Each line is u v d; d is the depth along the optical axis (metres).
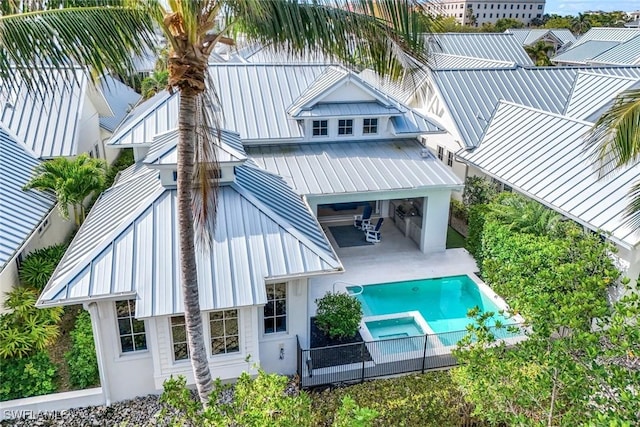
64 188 19.52
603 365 8.73
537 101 28.66
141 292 12.79
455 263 22.34
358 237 25.03
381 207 27.38
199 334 11.23
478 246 20.83
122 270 13.16
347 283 20.66
